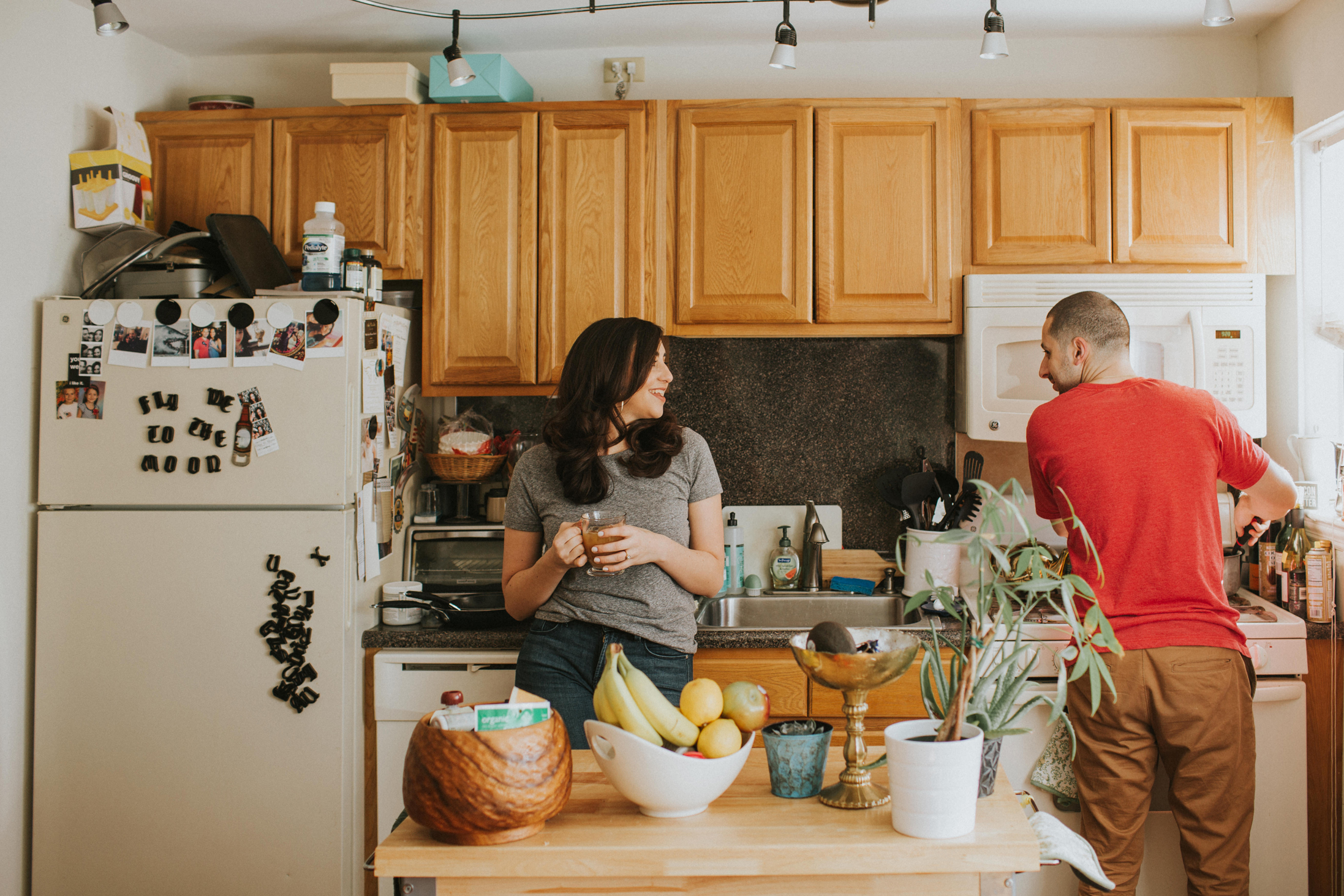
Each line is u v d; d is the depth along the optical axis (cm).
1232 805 182
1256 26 251
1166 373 230
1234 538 226
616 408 173
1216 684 178
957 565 239
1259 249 235
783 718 212
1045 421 192
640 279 241
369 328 220
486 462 248
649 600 174
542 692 173
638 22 250
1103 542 183
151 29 252
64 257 228
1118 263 235
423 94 253
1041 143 236
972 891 100
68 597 213
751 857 98
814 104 238
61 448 214
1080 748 191
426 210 245
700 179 240
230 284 228
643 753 101
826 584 260
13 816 213
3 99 208
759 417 266
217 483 212
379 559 227
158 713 212
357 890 218
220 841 212
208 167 248
